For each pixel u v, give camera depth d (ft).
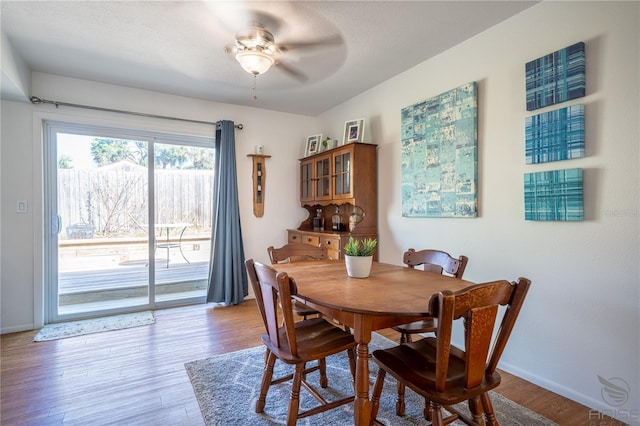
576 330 6.07
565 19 6.15
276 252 7.92
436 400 3.74
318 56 8.80
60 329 9.68
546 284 6.50
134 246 11.59
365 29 7.48
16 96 9.16
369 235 10.89
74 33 7.61
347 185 11.01
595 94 5.74
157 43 8.07
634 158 5.32
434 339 5.39
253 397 6.18
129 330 9.66
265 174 13.64
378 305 4.25
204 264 12.82
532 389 6.50
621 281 5.49
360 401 4.29
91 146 10.90
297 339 5.41
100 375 6.99
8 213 9.48
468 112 7.82
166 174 12.10
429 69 9.02
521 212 6.91
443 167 8.50
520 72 6.90
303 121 14.51
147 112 11.32
